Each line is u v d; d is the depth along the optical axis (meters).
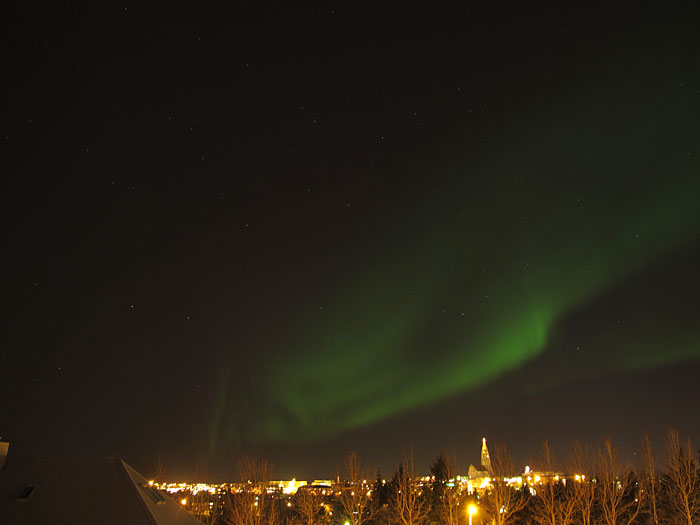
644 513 72.75
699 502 68.56
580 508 69.94
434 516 76.88
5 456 31.70
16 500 29.36
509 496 72.38
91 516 28.97
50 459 32.16
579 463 77.88
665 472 75.12
